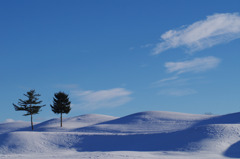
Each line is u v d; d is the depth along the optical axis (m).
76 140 58.78
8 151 54.59
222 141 45.75
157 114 92.88
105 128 76.06
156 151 43.44
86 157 35.34
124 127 76.31
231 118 76.81
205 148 42.72
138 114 96.00
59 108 85.06
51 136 60.88
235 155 39.38
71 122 97.44
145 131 69.69
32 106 82.94
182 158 35.75
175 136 51.44
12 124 114.06
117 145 53.97
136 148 50.38
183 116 89.56
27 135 60.50
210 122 75.88
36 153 52.62
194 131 51.62
